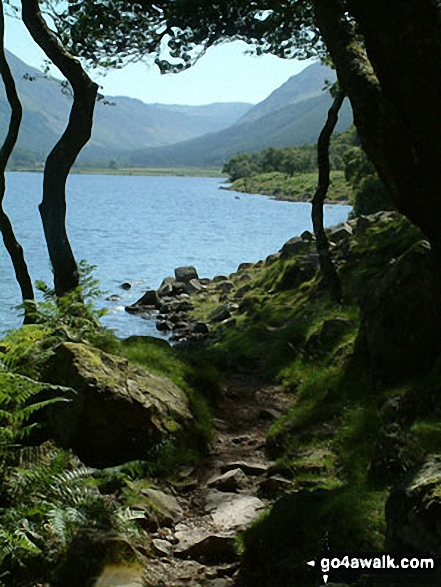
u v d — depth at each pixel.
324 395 10.84
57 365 8.77
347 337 13.35
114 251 47.59
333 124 17.27
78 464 7.45
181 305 27.36
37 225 65.19
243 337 17.59
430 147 7.00
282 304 20.86
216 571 6.15
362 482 7.23
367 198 47.31
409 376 9.87
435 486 4.64
